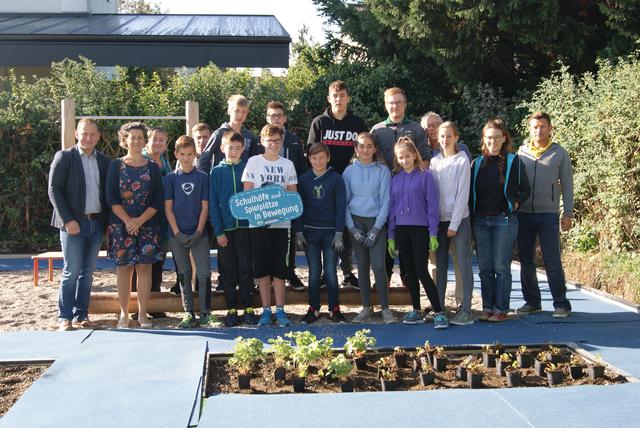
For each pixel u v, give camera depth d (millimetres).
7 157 13336
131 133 7020
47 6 19375
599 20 12758
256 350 5527
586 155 10578
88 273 7320
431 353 5793
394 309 8156
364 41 15594
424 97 14375
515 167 7102
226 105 14016
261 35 14125
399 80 14133
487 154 7195
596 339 6469
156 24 16594
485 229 7227
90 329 6977
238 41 14086
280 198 7031
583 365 5551
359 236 7270
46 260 12414
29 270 11406
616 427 4371
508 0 11945
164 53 14070
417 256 7133
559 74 13703
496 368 5590
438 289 7234
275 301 7621
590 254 10523
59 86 14195
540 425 4410
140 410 4699
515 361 5656
